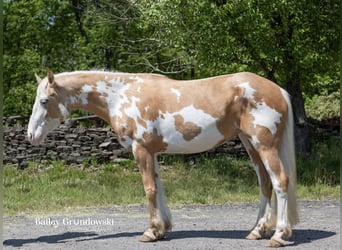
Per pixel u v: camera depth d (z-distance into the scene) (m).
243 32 12.47
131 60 20.55
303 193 11.59
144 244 6.58
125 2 17.11
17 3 21.05
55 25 21.53
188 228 7.83
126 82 6.91
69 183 12.48
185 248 6.30
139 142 6.70
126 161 13.98
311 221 8.41
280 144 6.55
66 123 14.33
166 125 6.64
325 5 13.02
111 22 18.06
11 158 14.03
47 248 6.49
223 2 13.05
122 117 6.77
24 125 15.57
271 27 13.21
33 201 10.60
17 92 20.23
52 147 14.21
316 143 15.64
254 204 10.57
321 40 13.14
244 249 6.21
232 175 13.38
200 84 6.72
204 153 14.48
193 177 13.22
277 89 6.61
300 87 14.45
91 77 6.97
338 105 19.73
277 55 12.69
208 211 9.68
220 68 14.20
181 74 19.84
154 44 16.52
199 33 12.66
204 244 6.52
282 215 6.38
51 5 21.08
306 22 12.88
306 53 12.87
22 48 21.64
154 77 6.94
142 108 6.70
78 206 10.29
